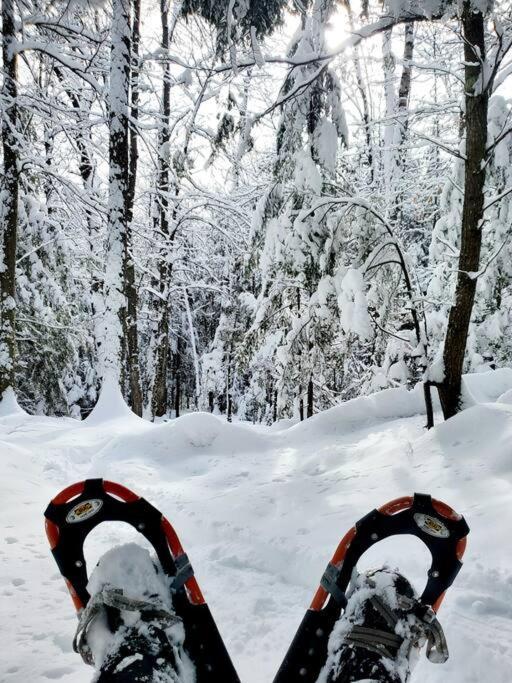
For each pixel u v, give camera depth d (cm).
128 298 1648
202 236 2080
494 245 759
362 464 565
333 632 196
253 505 479
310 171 679
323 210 690
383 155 1278
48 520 204
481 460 482
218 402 3450
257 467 631
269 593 325
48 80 1449
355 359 1400
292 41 684
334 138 675
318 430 749
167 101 1764
